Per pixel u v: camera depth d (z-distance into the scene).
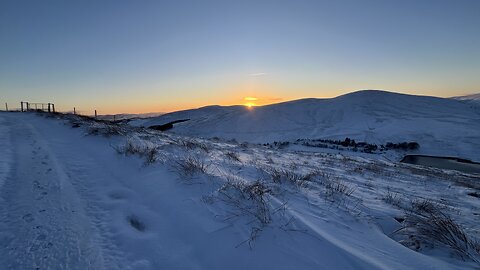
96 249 3.58
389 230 4.35
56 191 5.75
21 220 4.33
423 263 3.10
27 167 7.55
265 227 3.71
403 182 10.63
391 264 3.03
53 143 11.91
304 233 3.57
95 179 6.75
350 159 20.97
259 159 11.54
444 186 10.76
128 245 3.68
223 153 10.74
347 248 3.28
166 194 5.18
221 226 3.80
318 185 6.62
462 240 3.69
